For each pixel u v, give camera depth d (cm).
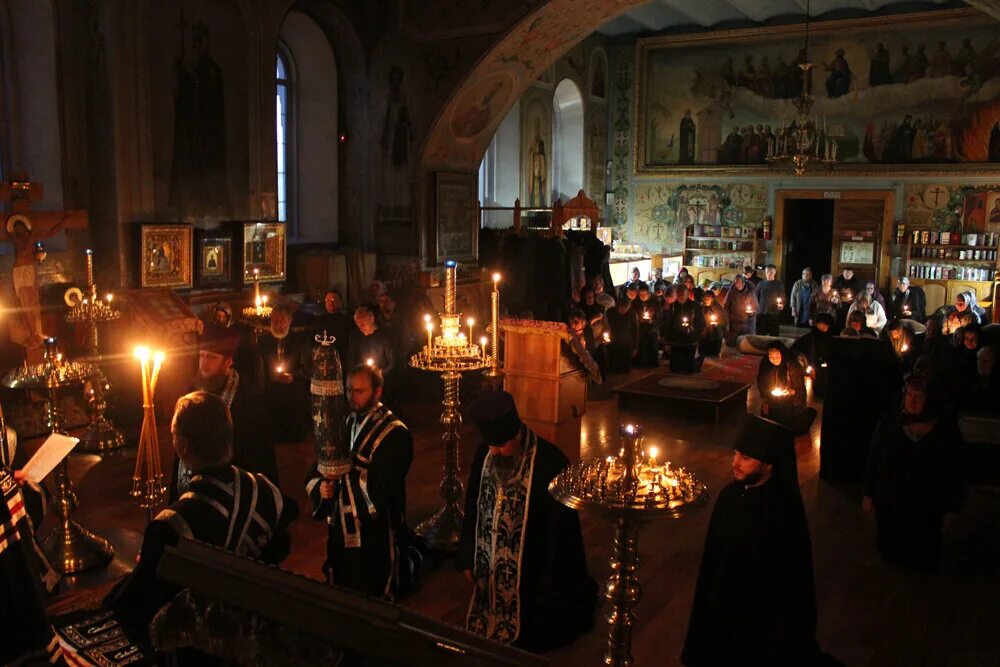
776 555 439
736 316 1897
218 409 352
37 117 1040
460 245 1579
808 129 1939
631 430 355
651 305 1641
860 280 2280
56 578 504
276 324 1000
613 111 2512
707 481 916
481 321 1557
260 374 704
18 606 285
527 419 875
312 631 183
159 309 1049
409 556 627
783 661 438
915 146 2181
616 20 2341
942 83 2127
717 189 2414
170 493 477
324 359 500
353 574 555
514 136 2062
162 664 312
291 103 1454
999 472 861
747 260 2398
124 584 328
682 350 1504
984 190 2111
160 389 1035
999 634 587
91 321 910
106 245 1071
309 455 972
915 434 682
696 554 718
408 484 872
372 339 970
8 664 284
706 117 2405
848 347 898
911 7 2128
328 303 1084
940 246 2161
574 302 1572
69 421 981
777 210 2342
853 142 2245
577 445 899
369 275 1473
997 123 2083
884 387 888
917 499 680
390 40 1445
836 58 2230
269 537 353
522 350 867
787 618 438
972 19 2061
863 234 2261
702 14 2269
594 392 1338
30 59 1030
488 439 503
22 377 631
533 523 524
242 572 200
